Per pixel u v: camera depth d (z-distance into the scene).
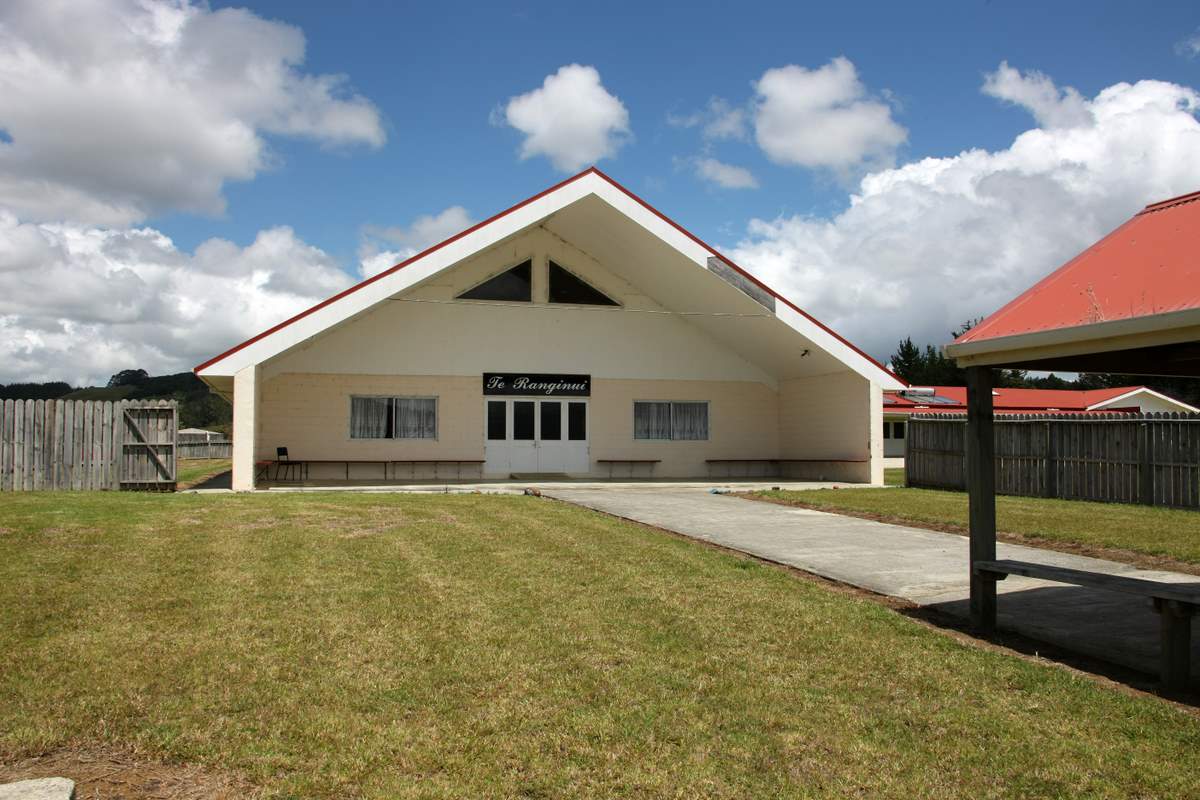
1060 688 5.17
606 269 23.19
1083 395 42.12
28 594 6.87
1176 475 14.66
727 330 23.23
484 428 22.11
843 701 4.95
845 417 21.73
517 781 3.87
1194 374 7.88
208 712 4.58
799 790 3.84
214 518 11.29
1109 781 3.97
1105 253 6.73
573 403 22.91
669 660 5.60
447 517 12.00
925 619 7.01
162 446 15.79
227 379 18.41
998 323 6.52
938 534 11.70
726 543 10.61
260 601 6.86
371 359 21.38
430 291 21.86
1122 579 5.78
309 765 3.98
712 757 4.17
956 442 19.27
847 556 9.76
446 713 4.64
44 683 4.93
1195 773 4.04
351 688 4.97
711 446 24.00
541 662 5.50
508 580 7.81
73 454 15.48
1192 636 6.54
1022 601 7.71
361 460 21.20
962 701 4.97
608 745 4.27
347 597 7.05
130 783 3.77
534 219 18.91
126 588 7.18
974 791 3.87
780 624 6.51
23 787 3.54
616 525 11.47
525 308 22.55
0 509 11.34
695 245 19.78
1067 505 15.23
